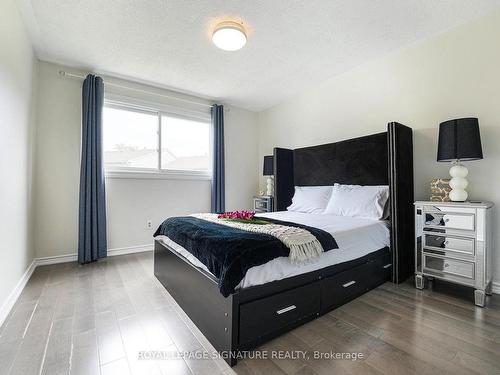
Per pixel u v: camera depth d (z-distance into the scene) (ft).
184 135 13.61
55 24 7.63
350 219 8.46
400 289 7.41
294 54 9.36
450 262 6.87
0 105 5.68
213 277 4.98
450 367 4.14
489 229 6.70
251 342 4.58
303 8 6.92
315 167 11.98
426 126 8.48
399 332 5.17
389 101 9.48
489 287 6.86
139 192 11.85
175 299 6.68
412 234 8.52
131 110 11.85
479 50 7.33
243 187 15.75
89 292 7.16
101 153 10.41
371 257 7.41
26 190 8.14
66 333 5.15
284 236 5.41
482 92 7.29
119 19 7.39
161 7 6.89
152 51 9.12
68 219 10.17
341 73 11.07
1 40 5.74
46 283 7.80
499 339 4.90
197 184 13.74
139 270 9.09
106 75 11.00
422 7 6.91
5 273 5.96
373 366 4.19
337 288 6.22
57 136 9.98
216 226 6.79
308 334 5.12
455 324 5.46
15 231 6.86
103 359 4.38
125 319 5.73
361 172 9.99
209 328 4.93
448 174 8.00
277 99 14.21
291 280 5.27
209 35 8.16
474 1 6.69
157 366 4.23
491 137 7.13
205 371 4.12
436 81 8.23
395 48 9.01
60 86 10.07
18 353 4.50
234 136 15.37
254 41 8.50
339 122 11.33
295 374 4.04
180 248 6.75
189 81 11.72
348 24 7.62
